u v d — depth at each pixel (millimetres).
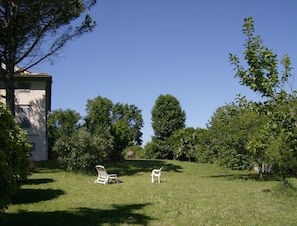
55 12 20891
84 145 22391
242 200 12406
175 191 14812
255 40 5871
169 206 10875
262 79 5617
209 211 10125
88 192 14195
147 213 9703
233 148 22719
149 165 30078
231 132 22109
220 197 13125
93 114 57719
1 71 21656
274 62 5648
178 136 42969
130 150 48656
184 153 42531
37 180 18172
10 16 20000
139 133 75125
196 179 22078
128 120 75688
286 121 5254
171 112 49250
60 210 10047
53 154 34094
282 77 5672
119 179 20188
